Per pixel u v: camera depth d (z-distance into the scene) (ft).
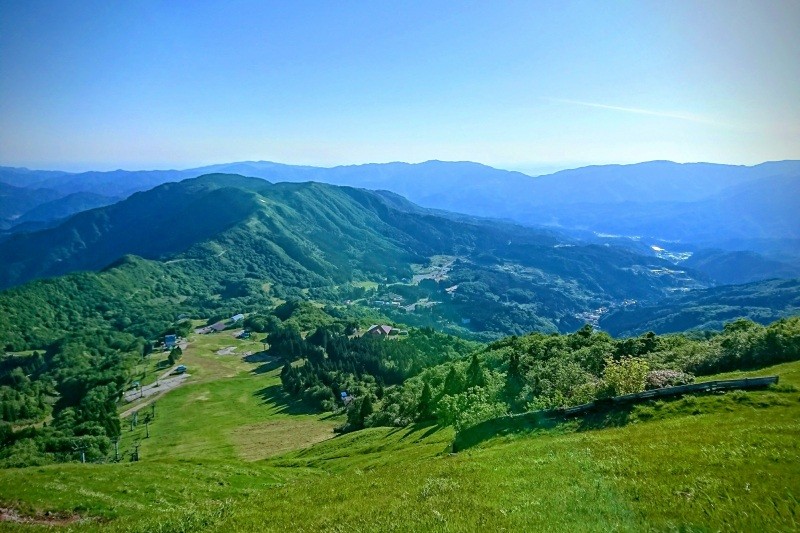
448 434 228.02
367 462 217.77
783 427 82.53
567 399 205.16
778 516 46.88
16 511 106.01
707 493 54.90
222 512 82.89
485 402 211.00
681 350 261.03
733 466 63.21
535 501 60.44
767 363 199.93
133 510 113.39
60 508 109.50
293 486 110.73
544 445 104.83
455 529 53.36
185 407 620.90
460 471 87.40
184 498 129.39
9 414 650.02
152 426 556.51
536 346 385.91
